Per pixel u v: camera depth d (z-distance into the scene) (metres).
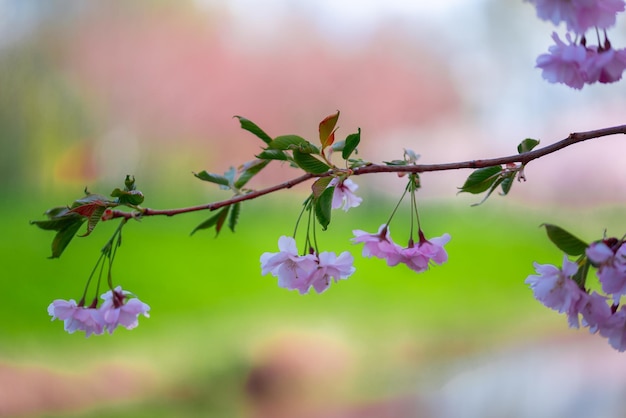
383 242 1.20
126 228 5.60
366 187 7.05
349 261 1.19
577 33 1.07
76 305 1.20
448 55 9.41
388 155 9.33
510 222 6.76
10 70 8.44
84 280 4.49
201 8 9.20
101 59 8.87
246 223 6.30
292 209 7.03
